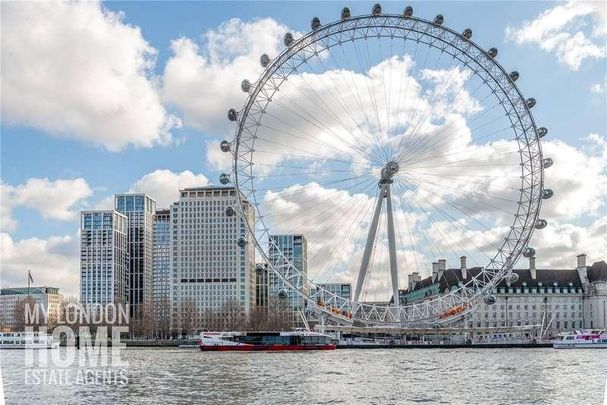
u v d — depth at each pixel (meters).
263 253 178.12
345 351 199.25
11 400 86.19
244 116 171.50
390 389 93.69
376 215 179.50
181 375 114.25
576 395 87.94
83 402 84.00
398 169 173.62
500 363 139.12
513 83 177.88
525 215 182.62
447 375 112.44
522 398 85.44
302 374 114.62
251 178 173.88
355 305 186.12
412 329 198.00
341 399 84.44
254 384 99.75
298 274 182.12
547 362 142.25
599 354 175.75
